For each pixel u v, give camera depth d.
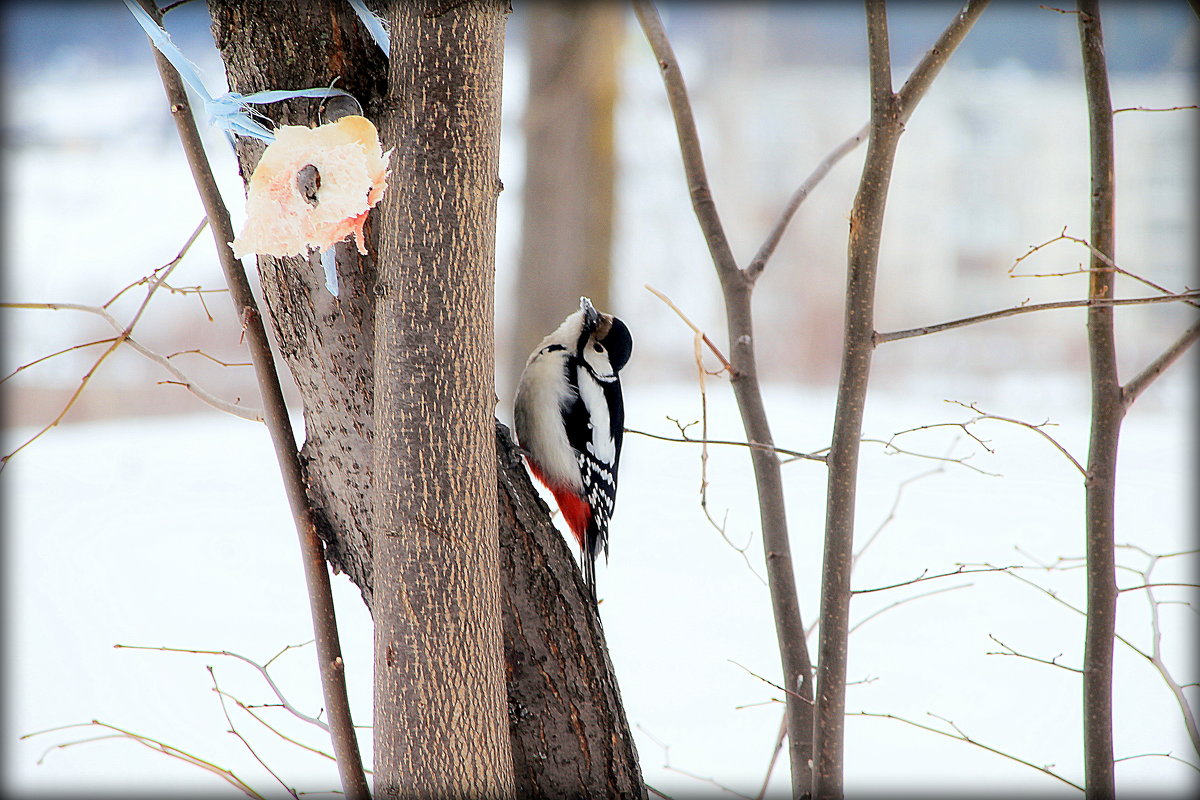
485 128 3.95
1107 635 4.49
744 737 8.37
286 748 8.27
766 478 5.14
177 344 25.36
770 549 5.13
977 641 10.39
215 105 3.95
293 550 13.83
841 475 4.18
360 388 4.28
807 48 37.59
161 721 8.66
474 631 4.00
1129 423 24.83
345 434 4.36
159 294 25.91
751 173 35.44
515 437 8.12
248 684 9.23
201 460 19.95
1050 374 32.34
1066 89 40.47
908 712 8.85
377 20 4.13
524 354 17.98
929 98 41.22
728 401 24.62
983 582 12.22
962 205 40.72
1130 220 37.88
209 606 11.45
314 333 4.30
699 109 35.34
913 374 31.80
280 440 4.21
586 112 17.86
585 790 4.63
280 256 3.90
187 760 4.37
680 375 28.69
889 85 3.98
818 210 33.78
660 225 27.27
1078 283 38.50
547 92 17.91
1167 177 37.69
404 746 3.95
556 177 17.91
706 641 10.30
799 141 36.94
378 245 4.18
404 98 3.91
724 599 11.68
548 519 4.88
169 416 24.97
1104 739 4.48
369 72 4.16
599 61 17.83
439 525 3.93
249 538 14.35
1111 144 4.46
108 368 24.86
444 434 3.94
